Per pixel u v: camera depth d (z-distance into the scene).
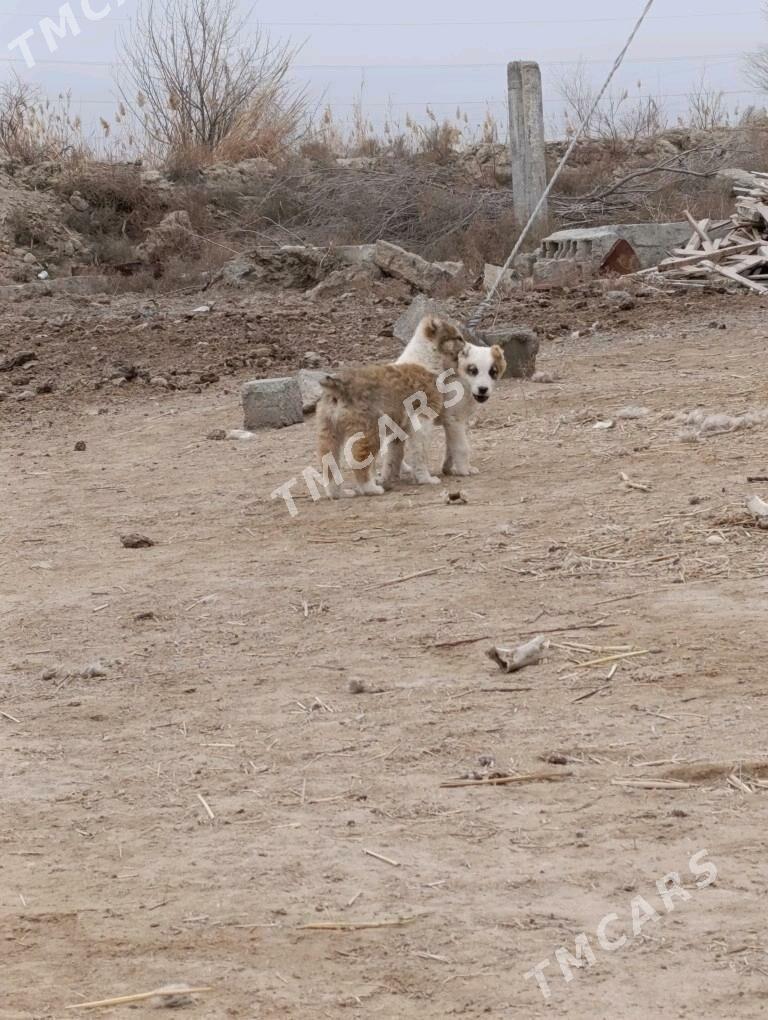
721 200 31.66
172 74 39.50
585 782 5.80
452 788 5.84
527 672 7.25
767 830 5.21
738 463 11.38
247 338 21.50
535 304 22.77
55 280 31.56
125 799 6.00
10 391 19.14
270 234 34.62
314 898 4.91
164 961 4.54
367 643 7.95
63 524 11.77
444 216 33.31
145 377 19.27
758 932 4.45
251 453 14.18
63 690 7.59
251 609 8.80
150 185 37.16
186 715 7.01
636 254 26.12
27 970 4.54
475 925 4.63
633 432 13.09
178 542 10.80
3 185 36.06
